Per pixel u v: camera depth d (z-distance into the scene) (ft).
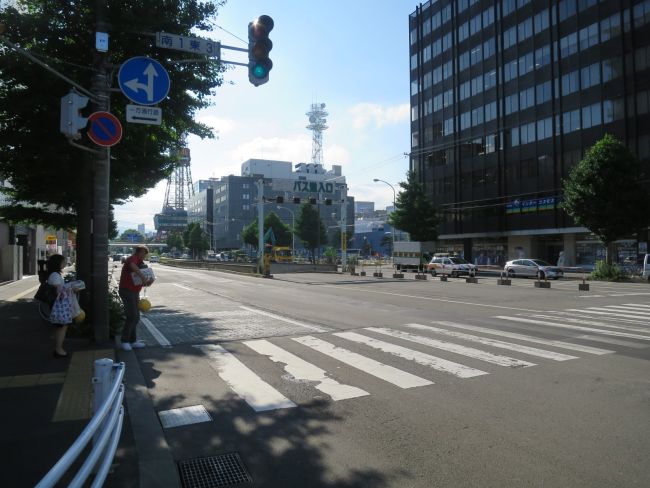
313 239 253.85
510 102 159.63
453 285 87.51
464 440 15.19
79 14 37.65
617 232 101.86
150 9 38.52
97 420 8.79
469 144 176.65
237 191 436.76
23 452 13.75
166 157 53.16
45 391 19.62
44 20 37.91
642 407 18.07
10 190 56.85
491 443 14.92
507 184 160.86
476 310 47.65
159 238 563.07
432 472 13.08
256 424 16.87
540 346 29.35
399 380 22.04
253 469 13.51
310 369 24.27
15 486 11.69
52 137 42.75
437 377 22.48
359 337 32.81
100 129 27.04
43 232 132.05
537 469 13.14
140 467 13.17
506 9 160.97
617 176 100.63
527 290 74.43
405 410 18.04
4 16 37.55
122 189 55.11
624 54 124.77
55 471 6.60
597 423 16.44
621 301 56.13
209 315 45.24
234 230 432.66
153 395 20.18
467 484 12.37
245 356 27.40
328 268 162.81
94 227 29.68
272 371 23.99
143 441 14.97
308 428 16.43
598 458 13.75
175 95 44.24
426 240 175.83
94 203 29.81
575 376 22.49
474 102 174.40
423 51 203.00
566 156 140.05
